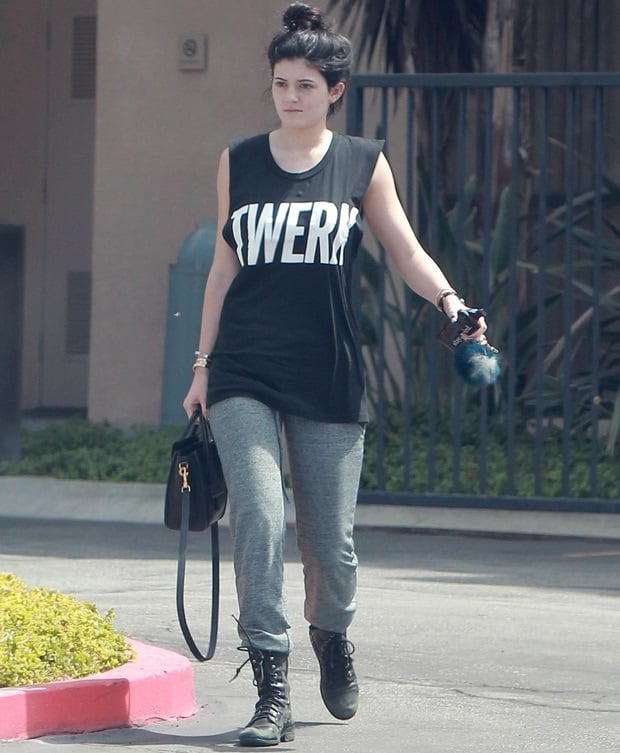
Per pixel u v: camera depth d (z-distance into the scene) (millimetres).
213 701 12781
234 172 11094
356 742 11312
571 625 16469
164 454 29797
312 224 10852
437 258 24609
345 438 11008
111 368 34625
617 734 11773
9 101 42062
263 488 10672
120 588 18719
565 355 24234
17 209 42031
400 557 21891
